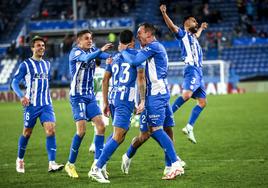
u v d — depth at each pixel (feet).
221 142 130.41
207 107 232.12
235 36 363.35
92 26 365.40
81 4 385.29
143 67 85.66
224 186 81.25
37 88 96.84
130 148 92.99
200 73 122.83
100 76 133.18
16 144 136.56
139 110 85.61
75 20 352.08
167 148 87.92
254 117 186.91
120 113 87.25
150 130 89.25
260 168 94.73
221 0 394.32
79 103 93.61
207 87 319.88
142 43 89.97
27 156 116.06
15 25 388.78
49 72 98.58
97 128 94.38
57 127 175.11
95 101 95.50
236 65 352.90
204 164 100.83
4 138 149.59
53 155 96.32
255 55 355.56
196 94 123.85
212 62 313.73
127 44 87.92
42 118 96.84
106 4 387.55
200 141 133.49
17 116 219.20
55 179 90.33
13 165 105.19
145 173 93.97
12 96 323.98
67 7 395.55
